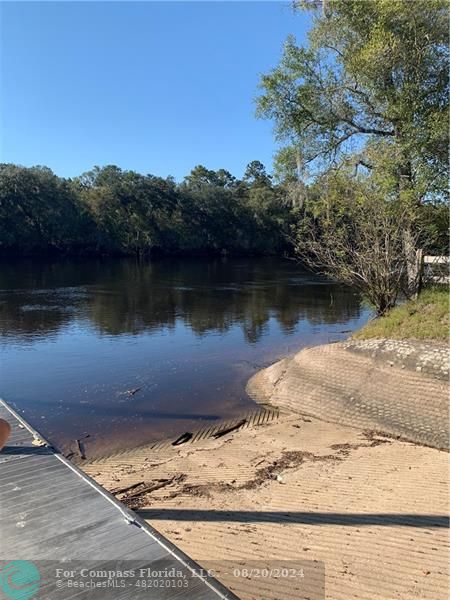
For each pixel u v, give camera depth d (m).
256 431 8.07
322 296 26.44
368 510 4.90
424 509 4.87
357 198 13.05
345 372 9.58
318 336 15.97
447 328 9.68
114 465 6.69
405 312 11.15
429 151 12.73
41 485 4.29
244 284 32.78
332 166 14.83
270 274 41.66
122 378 11.30
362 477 5.85
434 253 13.32
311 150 15.43
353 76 13.96
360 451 6.94
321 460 6.57
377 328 11.10
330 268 13.97
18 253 61.78
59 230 62.25
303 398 9.45
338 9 14.00
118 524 3.70
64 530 3.61
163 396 10.05
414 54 12.97
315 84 14.69
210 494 5.48
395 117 13.44
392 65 13.09
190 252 73.50
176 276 39.12
